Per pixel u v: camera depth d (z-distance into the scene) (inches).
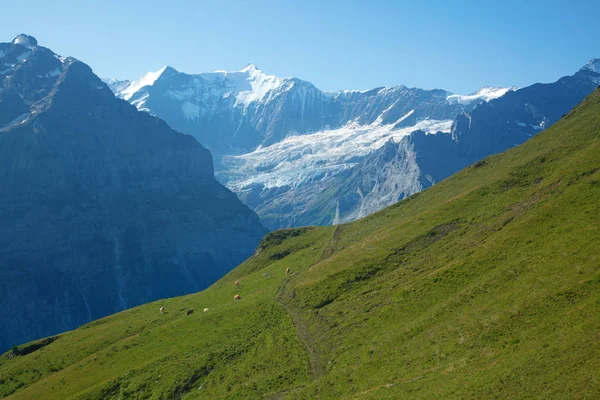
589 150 4087.1
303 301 3964.1
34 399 3708.2
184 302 5275.6
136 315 5236.2
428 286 3233.3
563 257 2738.7
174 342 3912.4
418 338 2723.9
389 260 4072.3
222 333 3821.4
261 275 5442.9
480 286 2896.2
